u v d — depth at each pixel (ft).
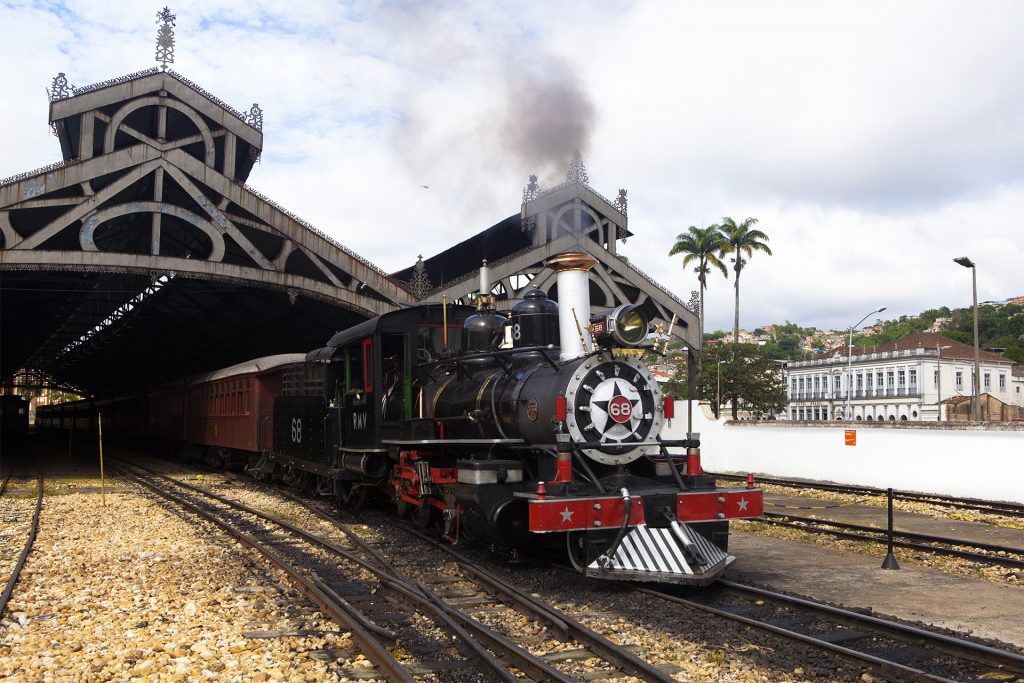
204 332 130.21
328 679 18.44
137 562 33.12
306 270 88.79
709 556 26.76
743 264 175.32
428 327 41.29
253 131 73.56
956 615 23.99
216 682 18.30
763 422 77.51
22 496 60.08
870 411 257.14
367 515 45.80
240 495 59.82
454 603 25.08
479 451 33.88
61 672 19.03
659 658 19.60
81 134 66.54
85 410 184.14
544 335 32.99
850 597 26.32
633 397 28.63
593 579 28.17
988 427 55.72
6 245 63.36
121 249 99.30
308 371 56.85
